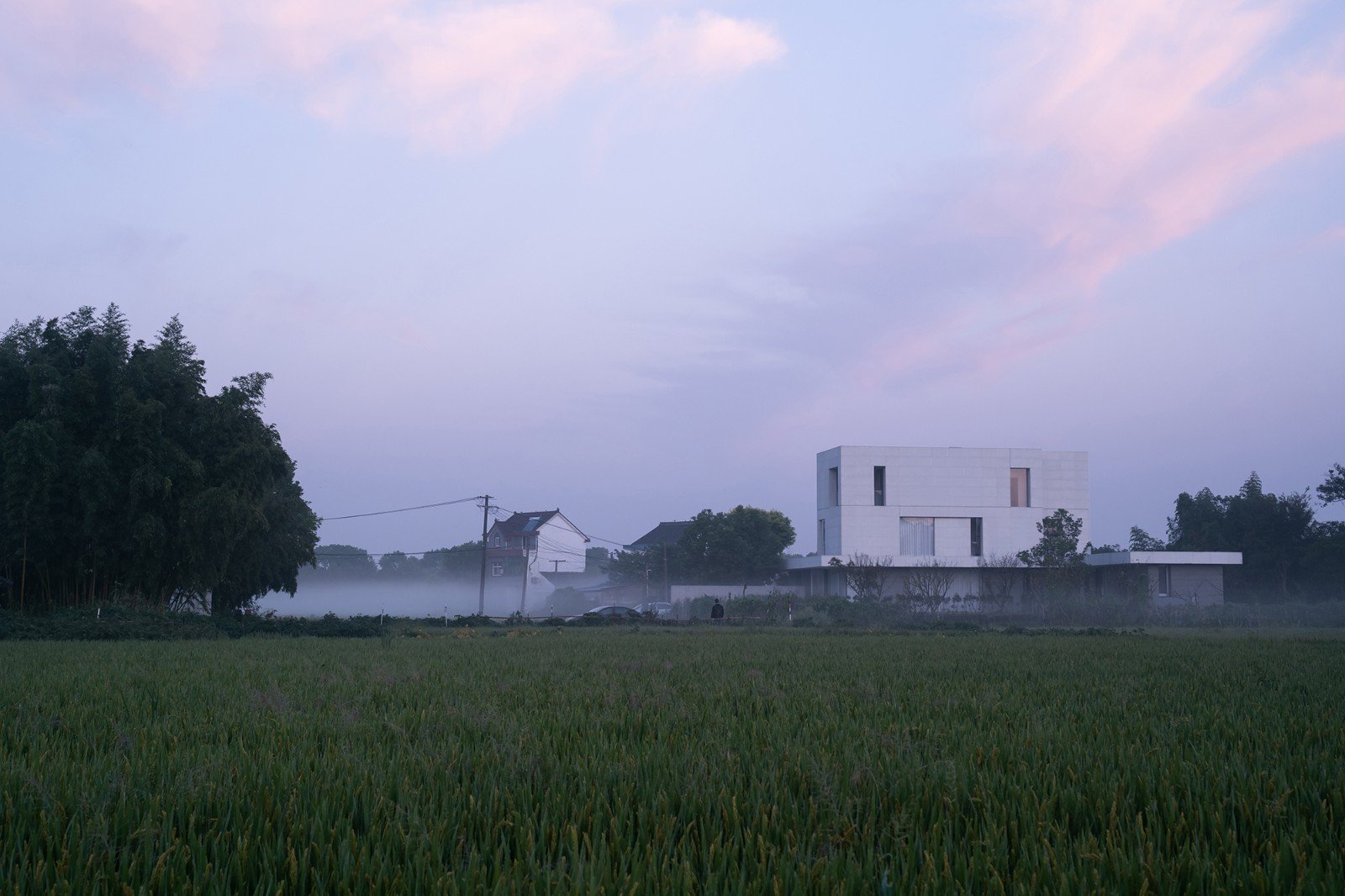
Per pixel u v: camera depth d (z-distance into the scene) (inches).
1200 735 304.3
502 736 284.4
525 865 163.5
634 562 3412.9
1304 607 2000.5
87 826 175.3
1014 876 160.2
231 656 721.0
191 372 1298.0
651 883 153.6
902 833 181.0
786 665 655.1
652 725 322.3
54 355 1224.8
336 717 335.0
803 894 149.6
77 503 1182.3
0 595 1210.0
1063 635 1295.5
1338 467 2751.0
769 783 221.9
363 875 156.3
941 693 446.9
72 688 459.5
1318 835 184.2
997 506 2701.8
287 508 1416.1
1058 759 250.5
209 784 205.8
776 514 3208.7
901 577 2554.1
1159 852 169.2
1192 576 2415.1
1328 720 352.2
